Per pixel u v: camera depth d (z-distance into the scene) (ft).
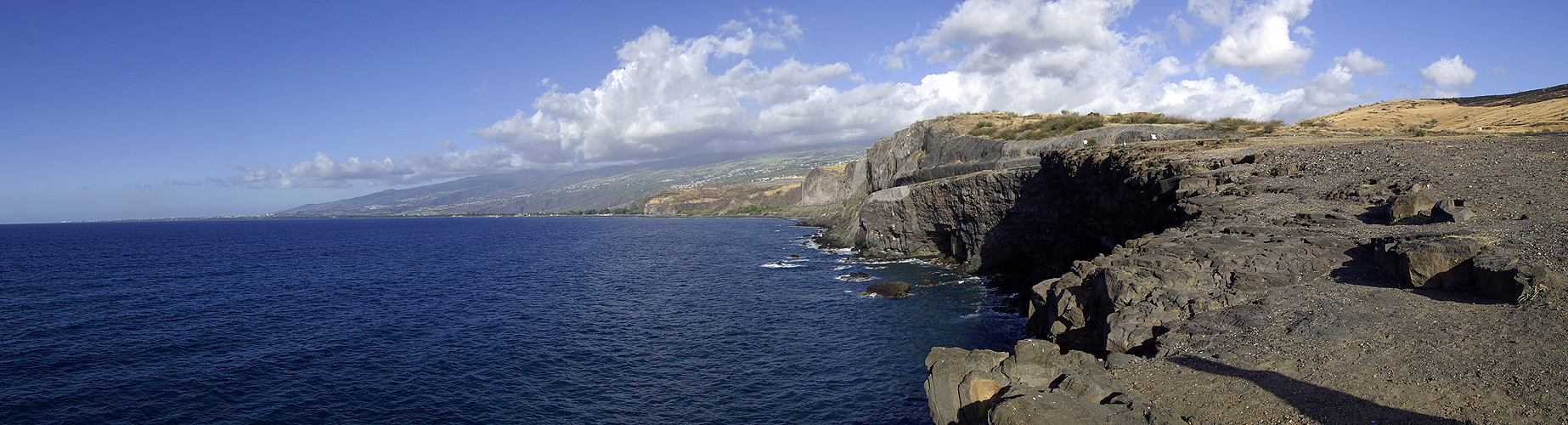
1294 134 134.82
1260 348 33.88
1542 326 30.60
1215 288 45.29
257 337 92.68
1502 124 179.52
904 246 189.06
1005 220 148.05
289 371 76.43
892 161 330.54
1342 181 71.82
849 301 112.37
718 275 155.33
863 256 191.11
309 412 64.03
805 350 80.53
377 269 182.19
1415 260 39.40
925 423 56.59
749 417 60.03
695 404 63.93
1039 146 184.14
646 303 116.26
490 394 68.18
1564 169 64.34
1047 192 132.98
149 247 294.66
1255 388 29.22
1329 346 32.58
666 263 189.67
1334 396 27.37
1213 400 28.63
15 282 157.48
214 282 154.30
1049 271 126.52
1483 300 35.58
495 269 176.55
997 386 32.58
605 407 63.82
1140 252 55.77
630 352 82.28
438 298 124.98
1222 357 33.50
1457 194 59.16
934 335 85.15
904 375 69.36
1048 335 58.23
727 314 104.73
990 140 210.79
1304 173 78.89
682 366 76.13
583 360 79.30
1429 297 37.63
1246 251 50.47
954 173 213.87
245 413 64.08
